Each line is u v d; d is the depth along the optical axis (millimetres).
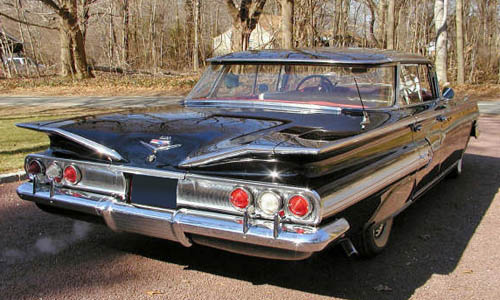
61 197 3100
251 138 2789
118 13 35188
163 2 43844
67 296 2990
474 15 43969
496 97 22016
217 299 3004
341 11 27141
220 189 2646
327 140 2643
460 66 27844
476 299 3090
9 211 4594
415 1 38375
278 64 3893
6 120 11445
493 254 3844
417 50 38531
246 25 21703
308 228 2482
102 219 3080
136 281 3221
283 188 2488
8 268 3355
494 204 5223
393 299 3076
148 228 2873
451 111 4809
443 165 4949
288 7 13938
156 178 2869
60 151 3207
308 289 3180
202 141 2889
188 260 3574
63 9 26391
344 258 3697
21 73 34219
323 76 3754
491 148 8695
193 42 45094
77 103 17219
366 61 3689
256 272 3406
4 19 41281
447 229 4430
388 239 4059
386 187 3209
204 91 4172
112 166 2945
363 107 3359
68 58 27719
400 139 3494
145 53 38625
